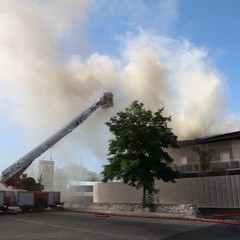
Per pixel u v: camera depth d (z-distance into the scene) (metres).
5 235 14.54
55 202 30.91
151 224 18.39
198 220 20.11
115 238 13.57
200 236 13.91
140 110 26.20
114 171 25.53
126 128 25.84
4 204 27.72
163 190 31.67
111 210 27.41
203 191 29.22
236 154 35.06
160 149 25.91
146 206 24.78
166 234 14.62
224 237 13.55
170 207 23.69
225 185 28.02
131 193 32.97
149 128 25.47
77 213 27.39
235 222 18.25
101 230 16.05
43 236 14.18
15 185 30.16
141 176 24.55
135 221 20.16
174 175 26.16
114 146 26.12
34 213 27.59
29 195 29.36
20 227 17.38
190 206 22.72
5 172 30.20
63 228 16.86
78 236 14.15
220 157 36.25
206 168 34.50
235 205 27.20
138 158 25.12
